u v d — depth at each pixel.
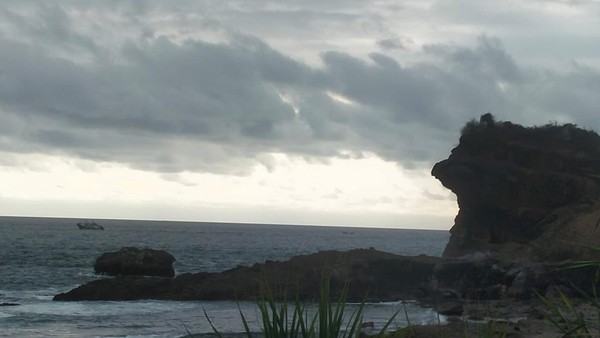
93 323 32.03
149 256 58.38
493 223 56.62
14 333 29.33
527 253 48.03
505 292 40.69
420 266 43.16
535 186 55.50
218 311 35.41
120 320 32.84
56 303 39.31
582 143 58.72
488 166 56.94
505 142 58.72
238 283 40.84
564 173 56.19
